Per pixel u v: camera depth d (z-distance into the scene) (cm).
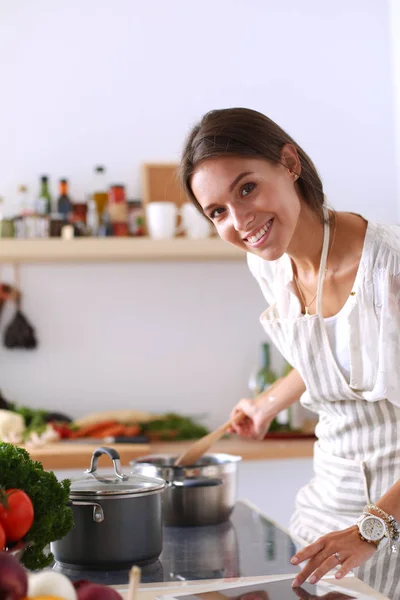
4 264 379
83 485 137
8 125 380
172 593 120
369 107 396
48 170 380
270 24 393
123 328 383
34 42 383
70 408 377
